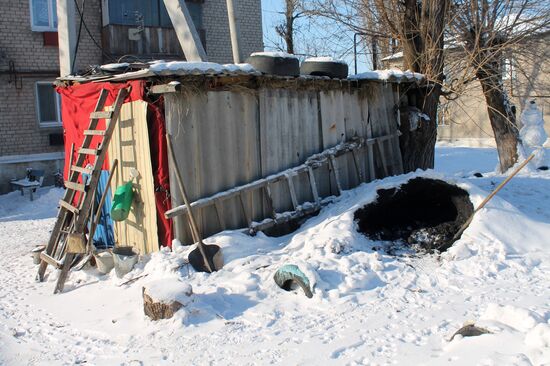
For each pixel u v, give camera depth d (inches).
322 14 391.9
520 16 368.2
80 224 242.2
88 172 248.1
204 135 253.6
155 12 671.1
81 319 200.1
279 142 283.6
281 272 208.2
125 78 245.4
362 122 330.0
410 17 357.7
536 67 397.4
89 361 166.1
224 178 261.4
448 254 236.8
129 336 180.4
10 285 251.6
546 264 230.8
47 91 626.8
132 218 262.8
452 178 277.3
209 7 730.2
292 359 154.9
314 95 302.0
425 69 352.5
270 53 270.4
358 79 323.0
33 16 611.8
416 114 348.2
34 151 616.4
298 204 288.0
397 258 237.8
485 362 125.8
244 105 267.9
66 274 238.5
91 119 257.8
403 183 278.7
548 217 296.2
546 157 474.3
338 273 216.8
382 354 153.3
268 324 181.2
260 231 269.1
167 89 230.7
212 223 257.4
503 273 221.9
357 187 312.7
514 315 150.3
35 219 449.1
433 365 136.9
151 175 245.9
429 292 204.7
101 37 650.8
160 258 233.5
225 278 219.9
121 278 237.3
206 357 160.7
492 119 472.7
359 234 255.3
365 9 381.4
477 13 359.3
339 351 157.8
